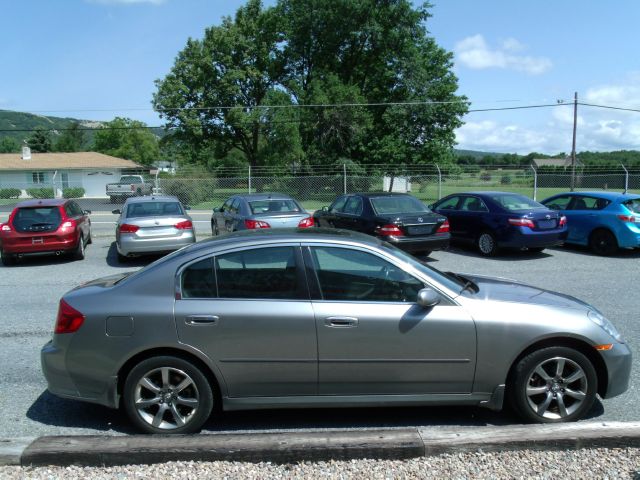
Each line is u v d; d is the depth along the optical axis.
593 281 9.41
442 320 3.79
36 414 4.27
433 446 3.32
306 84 44.06
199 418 3.79
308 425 4.05
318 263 3.91
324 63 42.94
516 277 9.84
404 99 40.38
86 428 4.01
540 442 3.35
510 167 27.41
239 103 43.81
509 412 4.22
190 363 3.76
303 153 39.03
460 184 28.22
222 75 43.28
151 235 11.48
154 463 3.28
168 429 3.79
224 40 42.34
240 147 46.81
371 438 3.36
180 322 3.73
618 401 4.38
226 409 3.84
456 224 13.30
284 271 3.89
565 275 10.02
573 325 3.85
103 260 12.54
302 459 3.29
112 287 3.96
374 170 36.44
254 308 3.77
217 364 3.75
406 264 3.98
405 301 3.88
